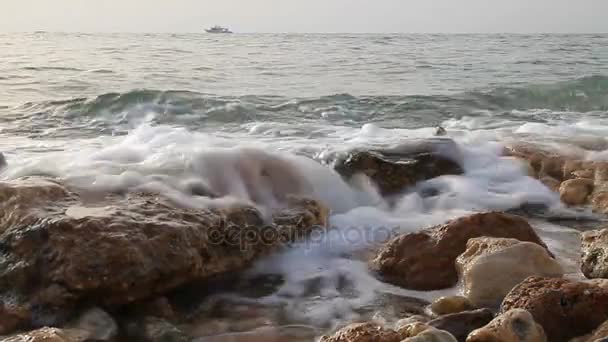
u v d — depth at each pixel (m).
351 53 24.70
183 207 4.39
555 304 3.39
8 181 4.42
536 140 7.84
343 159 6.12
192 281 4.02
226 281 4.27
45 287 3.60
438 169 6.44
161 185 4.74
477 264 3.93
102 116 10.48
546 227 5.45
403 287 4.16
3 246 3.80
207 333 3.57
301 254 4.68
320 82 16.02
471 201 5.98
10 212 4.01
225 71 17.77
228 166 5.21
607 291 3.44
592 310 3.37
